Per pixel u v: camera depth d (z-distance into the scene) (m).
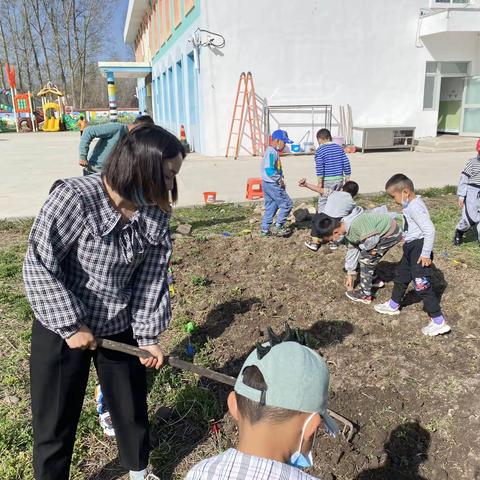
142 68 31.17
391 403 3.64
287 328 1.76
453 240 7.20
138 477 2.87
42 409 2.51
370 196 10.58
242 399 1.45
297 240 7.21
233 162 16.42
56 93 40.50
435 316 4.48
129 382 2.67
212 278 5.93
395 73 18.86
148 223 2.46
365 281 5.11
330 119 18.61
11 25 55.81
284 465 1.39
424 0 18.50
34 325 2.48
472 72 19.61
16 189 12.09
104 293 2.47
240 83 17.50
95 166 6.93
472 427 3.40
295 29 17.53
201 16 16.75
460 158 16.69
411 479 3.07
